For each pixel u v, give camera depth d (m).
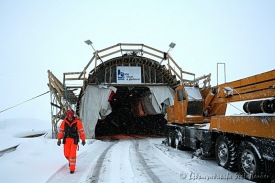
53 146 12.69
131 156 10.81
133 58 22.44
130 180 6.68
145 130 30.64
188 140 11.79
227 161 7.80
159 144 16.45
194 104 12.15
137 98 29.92
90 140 18.25
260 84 7.26
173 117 14.39
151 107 25.05
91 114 21.53
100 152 12.32
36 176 7.03
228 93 8.89
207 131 9.44
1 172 7.18
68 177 7.03
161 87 22.72
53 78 20.42
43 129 29.78
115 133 34.34
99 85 21.62
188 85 12.68
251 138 6.80
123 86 22.47
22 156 9.70
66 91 21.16
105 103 21.72
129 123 35.03
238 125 7.17
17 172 7.30
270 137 5.79
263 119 6.07
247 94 7.86
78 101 22.17
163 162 9.29
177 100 13.52
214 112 11.85
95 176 7.14
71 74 21.23
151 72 23.02
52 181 6.59
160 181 6.57
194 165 8.62
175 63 22.08
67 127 7.89
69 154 7.80
